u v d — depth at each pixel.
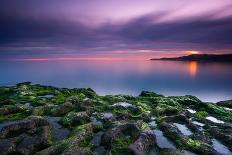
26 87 48.03
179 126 28.86
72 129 24.45
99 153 19.78
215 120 34.75
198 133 26.55
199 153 21.47
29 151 18.55
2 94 42.41
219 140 25.02
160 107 36.78
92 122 25.61
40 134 20.98
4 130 21.23
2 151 17.75
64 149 18.28
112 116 29.19
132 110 33.94
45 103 34.53
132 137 22.19
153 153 21.02
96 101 37.66
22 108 30.59
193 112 39.16
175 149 21.55
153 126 28.16
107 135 21.78
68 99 35.84
